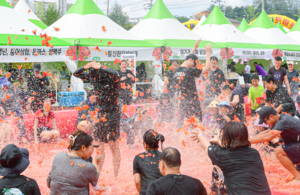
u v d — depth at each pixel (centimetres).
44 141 632
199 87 820
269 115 385
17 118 620
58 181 292
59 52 917
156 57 1109
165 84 627
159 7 1313
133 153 584
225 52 1227
